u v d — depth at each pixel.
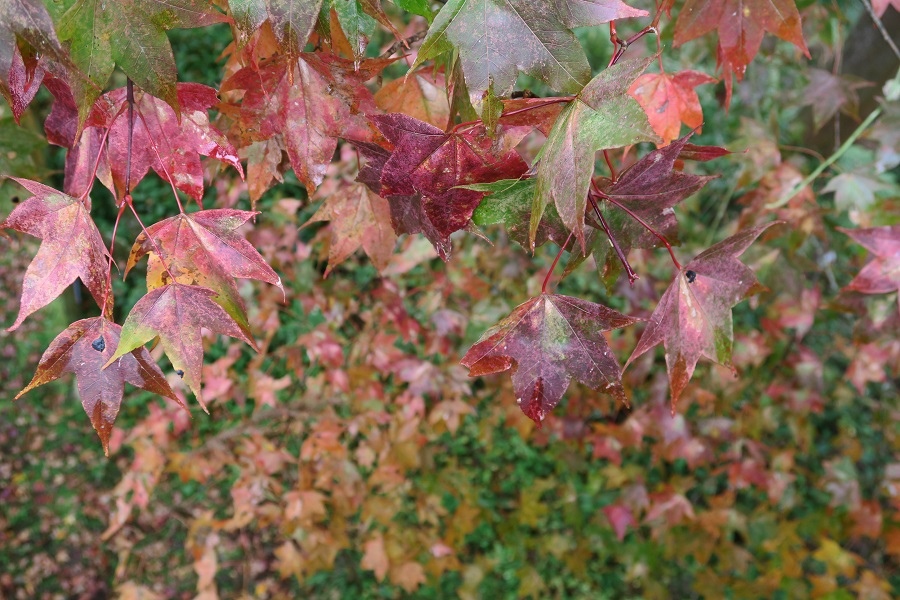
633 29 4.67
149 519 4.89
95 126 1.00
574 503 4.26
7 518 4.99
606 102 0.77
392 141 0.90
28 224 0.88
